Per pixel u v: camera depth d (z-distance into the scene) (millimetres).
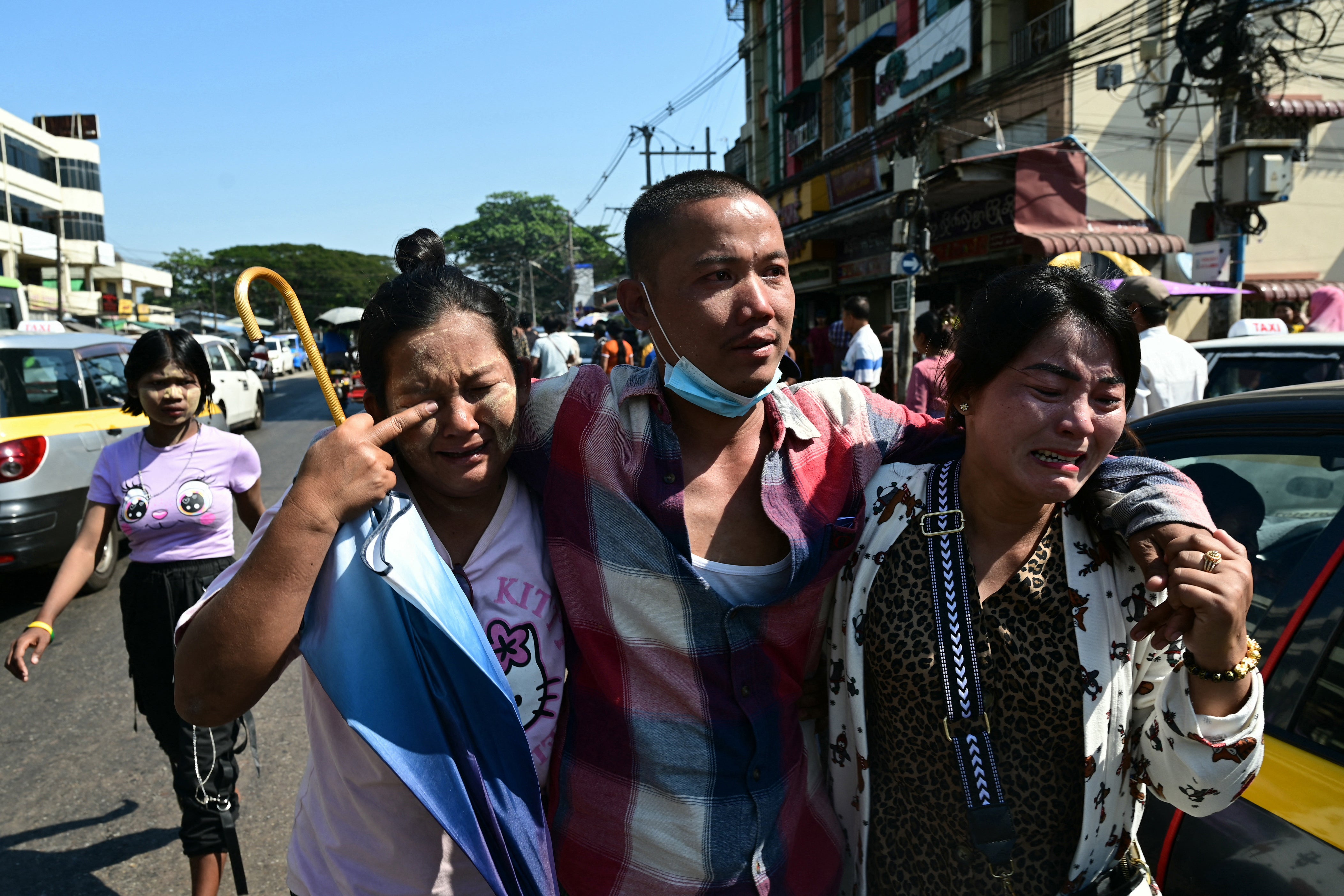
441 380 1183
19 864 2773
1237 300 9156
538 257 72188
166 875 2719
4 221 35562
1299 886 1240
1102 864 1264
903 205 9781
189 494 2506
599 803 1320
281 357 32188
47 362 5332
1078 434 1127
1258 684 1098
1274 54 9031
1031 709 1235
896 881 1338
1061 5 11547
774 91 22422
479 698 1167
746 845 1315
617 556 1290
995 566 1270
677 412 1365
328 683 1124
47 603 2408
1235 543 1063
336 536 1157
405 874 1215
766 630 1317
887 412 1518
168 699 2436
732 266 1235
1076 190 10133
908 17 15102
